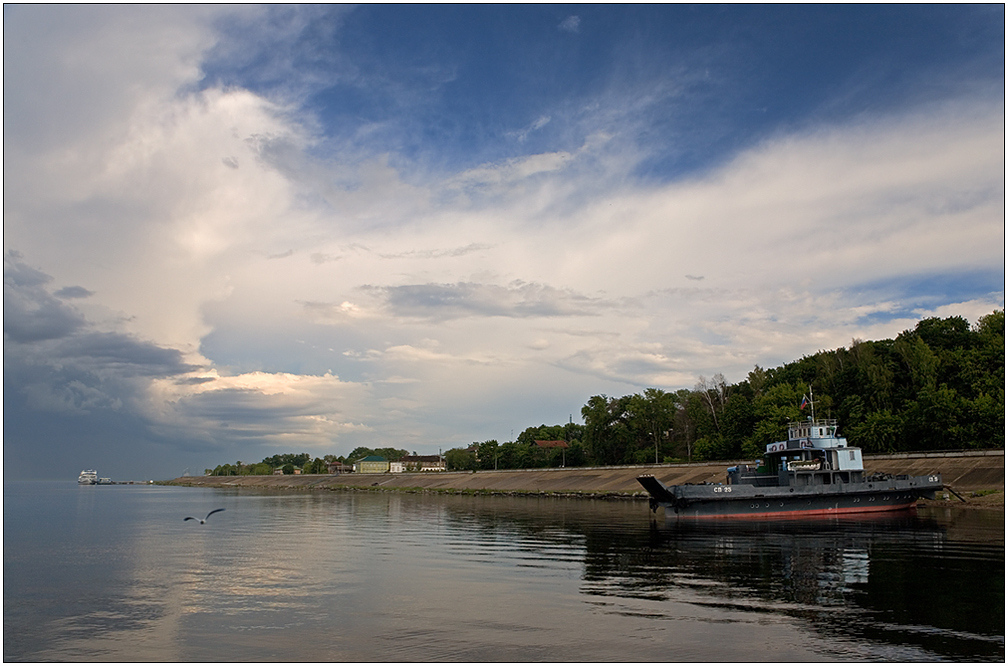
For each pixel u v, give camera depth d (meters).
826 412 113.69
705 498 59.81
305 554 41.25
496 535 50.84
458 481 174.88
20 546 47.44
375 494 153.38
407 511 83.19
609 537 47.72
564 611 25.05
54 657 20.80
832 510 62.59
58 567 37.25
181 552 43.03
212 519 72.62
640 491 106.19
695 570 32.94
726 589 28.30
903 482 65.00
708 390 158.00
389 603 26.89
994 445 89.94
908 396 107.50
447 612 25.28
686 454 151.88
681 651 20.14
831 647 20.20
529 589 29.14
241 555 41.16
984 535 44.97
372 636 22.42
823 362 127.50
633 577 31.38
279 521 68.31
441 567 35.38
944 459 87.19
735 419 130.38
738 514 60.53
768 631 21.91
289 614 25.50
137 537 53.06
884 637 21.06
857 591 27.42
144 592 29.88
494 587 29.70
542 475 151.62
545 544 44.44
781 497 60.75
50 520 74.62
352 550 42.84
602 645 20.89
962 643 20.41
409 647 21.17
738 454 126.50
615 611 24.88
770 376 147.75
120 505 113.94
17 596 29.28
